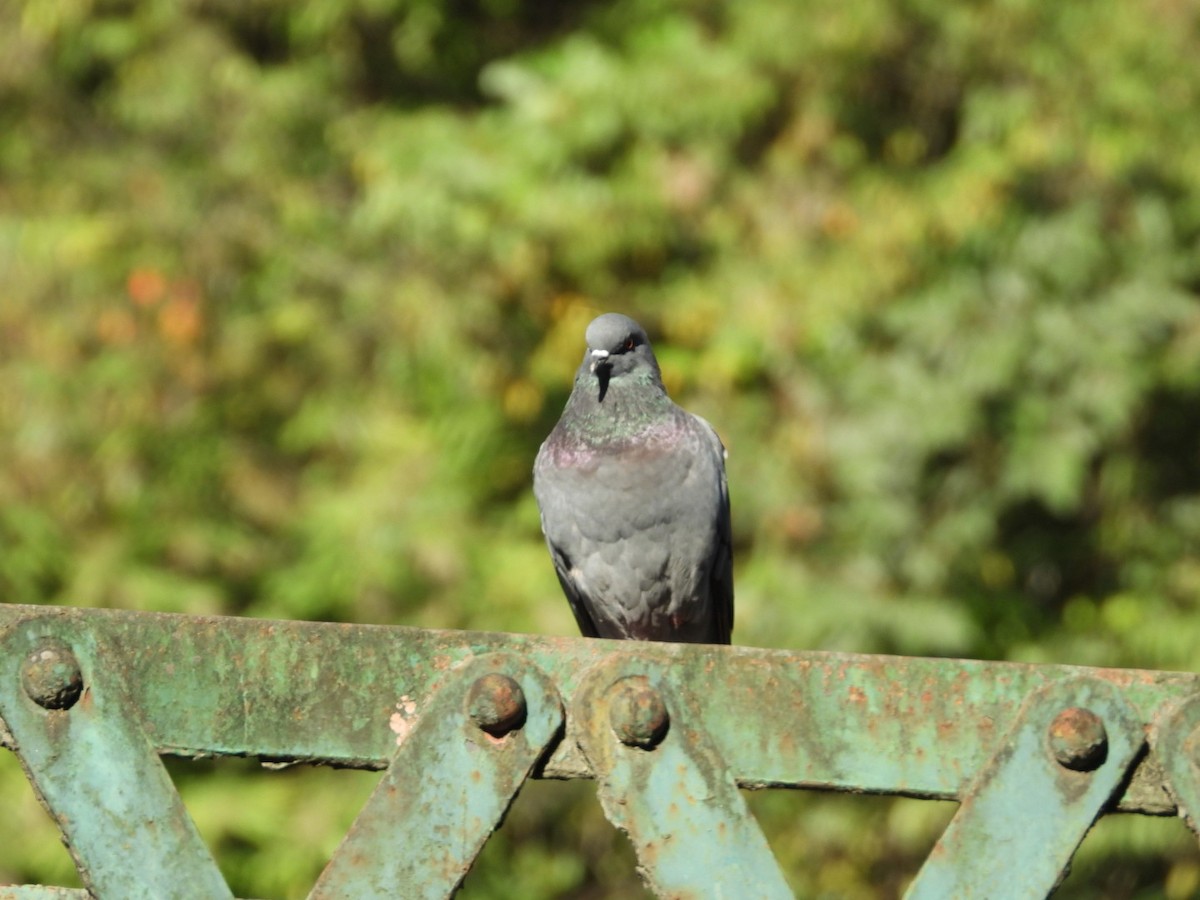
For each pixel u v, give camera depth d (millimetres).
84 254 12836
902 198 12828
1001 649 13273
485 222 12555
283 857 11828
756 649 3266
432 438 12914
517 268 12594
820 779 3234
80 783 3145
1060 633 13484
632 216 12688
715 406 12656
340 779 12297
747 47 12727
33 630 3160
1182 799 3223
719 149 12852
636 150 12773
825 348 12641
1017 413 12594
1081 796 3244
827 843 12977
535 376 13062
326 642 3207
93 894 3127
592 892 13469
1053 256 12703
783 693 3252
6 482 12391
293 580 12477
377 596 12414
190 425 13039
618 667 3236
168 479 12984
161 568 12922
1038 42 12664
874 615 12203
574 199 12555
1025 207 13062
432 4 13891
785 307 12508
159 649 3182
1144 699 3277
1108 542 13656
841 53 12711
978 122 12703
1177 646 13148
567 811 13211
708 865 3201
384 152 12914
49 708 3152
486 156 12664
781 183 12945
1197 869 12766
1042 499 13391
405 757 3182
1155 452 13836
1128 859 13188
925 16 12688
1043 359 12500
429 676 3219
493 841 13211
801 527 12383
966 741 3252
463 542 12445
